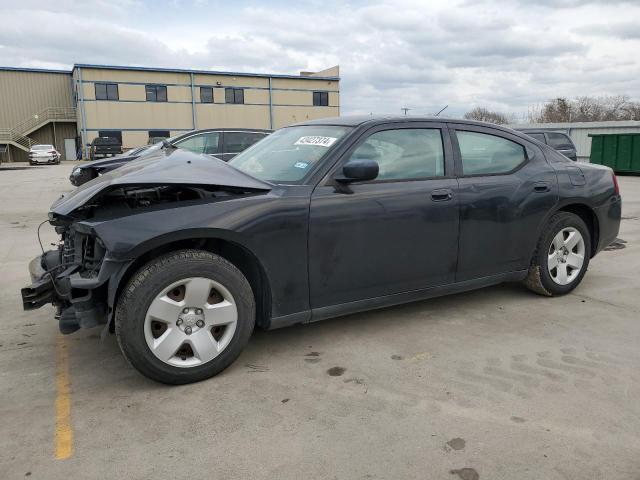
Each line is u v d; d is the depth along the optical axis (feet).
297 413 9.43
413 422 9.07
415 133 13.19
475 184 13.57
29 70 161.68
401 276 12.70
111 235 9.72
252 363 11.49
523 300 15.46
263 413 9.45
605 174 16.35
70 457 8.24
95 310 10.23
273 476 7.72
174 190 11.19
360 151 12.28
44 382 10.77
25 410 9.66
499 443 8.42
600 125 94.48
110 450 8.41
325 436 8.70
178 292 10.34
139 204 10.84
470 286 13.98
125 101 145.89
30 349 12.46
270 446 8.45
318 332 13.19
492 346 12.21
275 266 11.09
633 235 25.64
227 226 10.41
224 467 7.95
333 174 11.82
